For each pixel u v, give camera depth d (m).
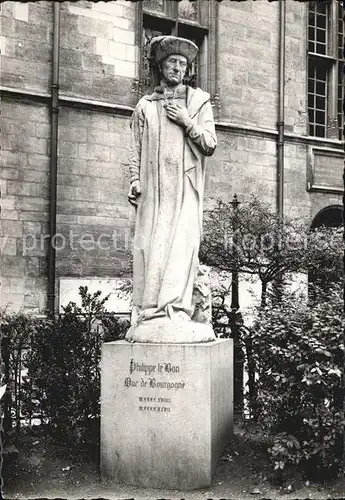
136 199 6.89
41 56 14.12
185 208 6.70
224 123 16.28
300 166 17.53
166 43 6.79
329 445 6.04
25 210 13.85
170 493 6.03
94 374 7.66
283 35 17.19
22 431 7.73
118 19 15.07
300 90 17.62
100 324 8.19
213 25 16.48
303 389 6.32
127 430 6.27
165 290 6.50
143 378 6.25
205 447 6.10
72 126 14.43
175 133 6.75
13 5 13.83
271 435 6.74
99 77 14.79
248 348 7.85
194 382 6.15
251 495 5.92
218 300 10.51
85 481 6.36
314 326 6.24
